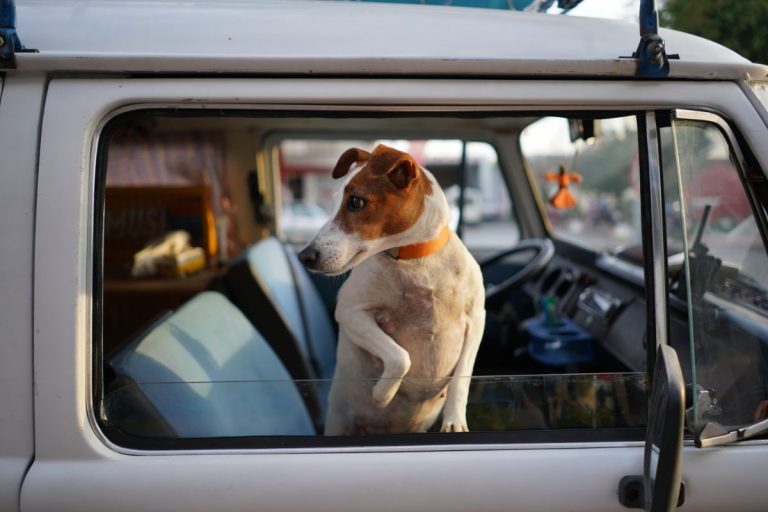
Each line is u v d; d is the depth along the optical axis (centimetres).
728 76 130
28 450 119
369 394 158
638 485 120
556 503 121
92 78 125
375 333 165
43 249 119
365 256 156
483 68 128
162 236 337
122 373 140
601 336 257
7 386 118
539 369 267
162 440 125
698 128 133
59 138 121
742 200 148
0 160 121
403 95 127
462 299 169
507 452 124
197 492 118
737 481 122
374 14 139
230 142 355
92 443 120
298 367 244
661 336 131
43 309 118
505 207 355
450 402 141
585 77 129
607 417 135
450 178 349
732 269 152
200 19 132
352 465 121
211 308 205
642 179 132
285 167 420
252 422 151
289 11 138
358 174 154
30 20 131
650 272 131
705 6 327
